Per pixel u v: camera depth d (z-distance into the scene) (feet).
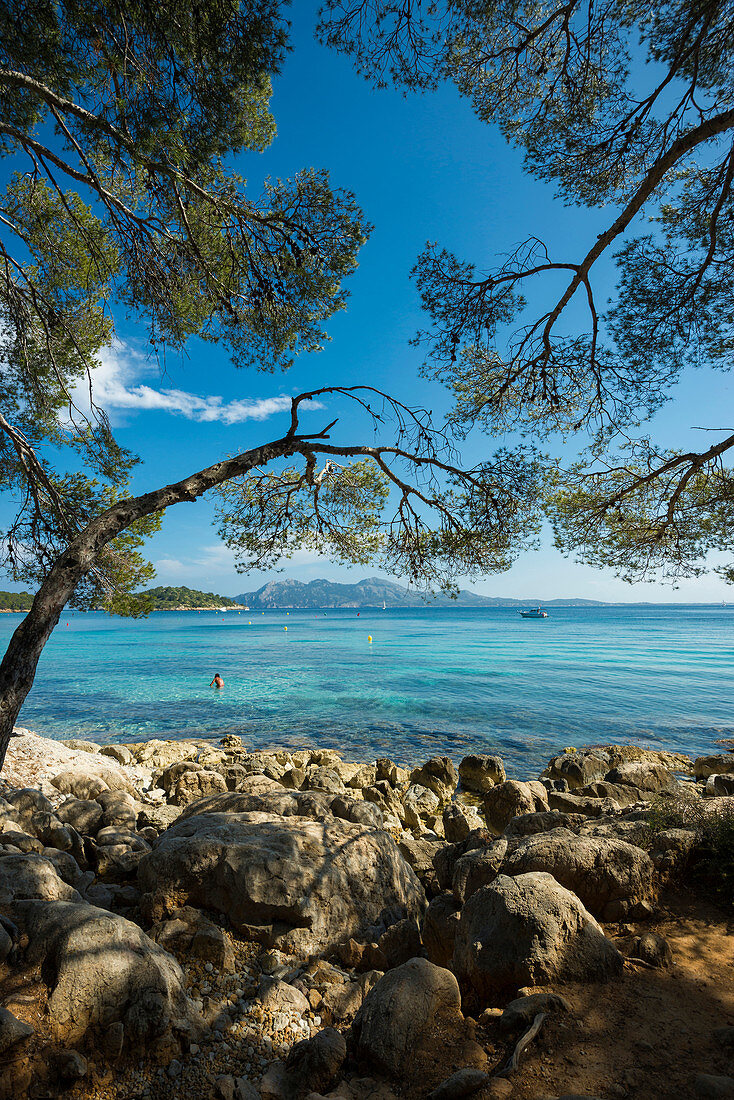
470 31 18.92
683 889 15.88
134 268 24.17
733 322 22.21
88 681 109.50
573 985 11.53
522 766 55.47
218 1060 11.37
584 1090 8.80
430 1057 10.05
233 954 14.98
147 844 24.21
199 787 36.73
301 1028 12.76
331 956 16.14
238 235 23.57
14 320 26.66
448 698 89.35
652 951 12.56
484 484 24.71
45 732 67.87
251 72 18.38
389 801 40.98
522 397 25.54
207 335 27.14
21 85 17.15
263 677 114.11
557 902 12.70
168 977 12.10
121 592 31.32
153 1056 10.87
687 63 18.13
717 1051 9.62
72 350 30.25
